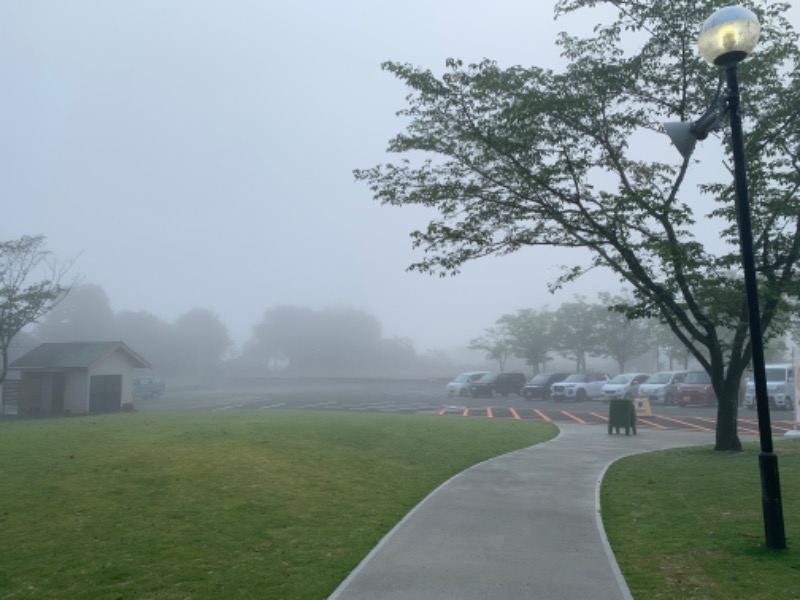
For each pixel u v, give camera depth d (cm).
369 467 1303
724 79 1466
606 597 595
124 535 800
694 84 1526
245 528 841
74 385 3372
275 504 969
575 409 3209
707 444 1784
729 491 1066
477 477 1200
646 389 3538
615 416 2047
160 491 1018
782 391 3014
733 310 1509
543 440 1842
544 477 1202
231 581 651
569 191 1385
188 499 977
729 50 761
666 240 1429
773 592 607
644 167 1549
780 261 1485
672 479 1196
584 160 1362
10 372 3728
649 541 792
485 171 1412
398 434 1788
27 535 796
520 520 881
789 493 1048
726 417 1578
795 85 1475
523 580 641
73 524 841
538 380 4134
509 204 1395
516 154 1388
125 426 1892
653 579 652
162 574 670
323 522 886
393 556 721
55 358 3406
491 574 659
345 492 1074
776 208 1347
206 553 738
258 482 1102
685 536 807
